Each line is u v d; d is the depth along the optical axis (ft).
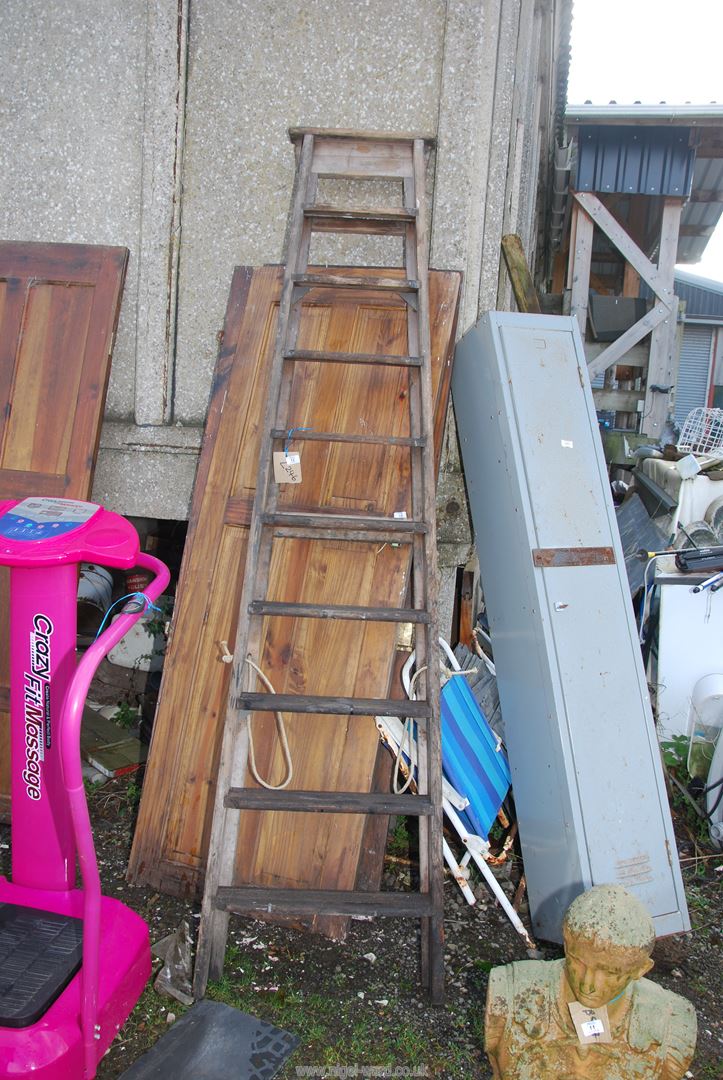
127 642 14.08
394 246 11.21
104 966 7.18
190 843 9.41
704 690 12.07
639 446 24.26
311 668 9.32
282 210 11.59
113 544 6.93
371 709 8.09
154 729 9.80
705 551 12.66
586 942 5.50
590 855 8.25
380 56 11.07
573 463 9.27
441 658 10.39
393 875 9.95
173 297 11.94
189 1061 6.98
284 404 9.20
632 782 8.57
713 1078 7.25
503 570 9.63
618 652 8.87
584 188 26.89
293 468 9.40
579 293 27.86
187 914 9.03
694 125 25.43
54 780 7.43
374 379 10.00
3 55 12.08
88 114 11.93
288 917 8.88
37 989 6.62
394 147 10.07
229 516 10.03
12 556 6.74
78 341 11.27
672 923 8.52
